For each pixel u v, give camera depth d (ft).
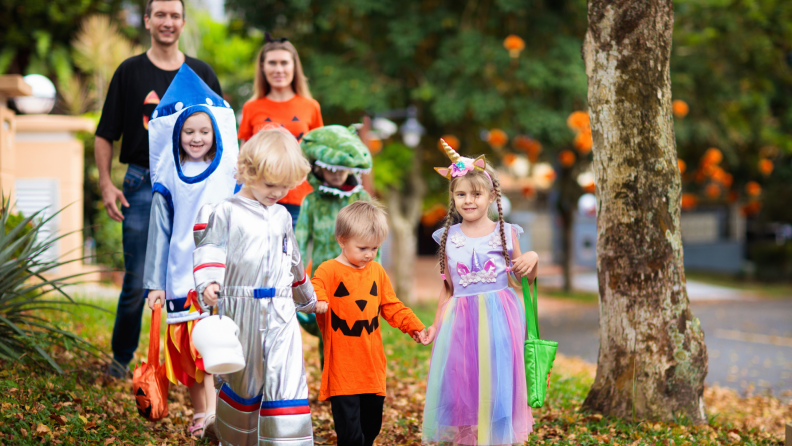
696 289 72.02
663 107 14.02
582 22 40.57
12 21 51.01
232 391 10.00
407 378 18.84
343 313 11.21
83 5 50.21
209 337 9.25
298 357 10.09
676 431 13.30
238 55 57.06
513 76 38.81
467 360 11.35
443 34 39.63
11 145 21.65
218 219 9.89
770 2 46.24
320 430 13.17
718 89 48.24
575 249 100.58
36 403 11.37
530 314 11.53
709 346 36.27
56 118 32.89
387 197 45.70
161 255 11.51
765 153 65.57
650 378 14.16
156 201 11.66
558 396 17.51
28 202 32.99
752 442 13.47
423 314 33.17
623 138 13.97
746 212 82.17
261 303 9.95
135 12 53.67
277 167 9.61
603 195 14.42
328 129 14.61
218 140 11.70
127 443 10.92
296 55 16.62
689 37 46.24
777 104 62.54
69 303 14.24
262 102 16.58
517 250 11.89
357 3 37.04
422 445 11.85
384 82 39.34
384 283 11.85
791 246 82.17
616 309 14.44
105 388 13.57
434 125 45.27
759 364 31.01
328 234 14.25
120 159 14.34
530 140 48.47
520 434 11.20
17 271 13.92
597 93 14.20
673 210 14.19
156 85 14.33
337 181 14.39
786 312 51.67
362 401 11.27
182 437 11.72
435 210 62.39
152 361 10.97
